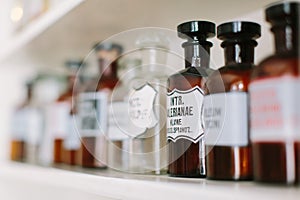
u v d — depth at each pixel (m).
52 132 1.00
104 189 0.56
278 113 0.41
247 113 0.49
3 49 1.19
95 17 0.77
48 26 0.83
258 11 0.63
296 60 0.41
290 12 0.42
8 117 1.46
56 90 1.21
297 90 0.40
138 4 0.69
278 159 0.40
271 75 0.41
